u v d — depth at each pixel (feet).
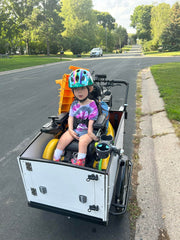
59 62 95.55
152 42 200.64
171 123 18.83
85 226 9.22
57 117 9.62
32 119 21.79
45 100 29.01
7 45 141.49
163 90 30.66
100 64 77.71
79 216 7.98
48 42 163.02
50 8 151.02
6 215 9.92
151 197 10.65
